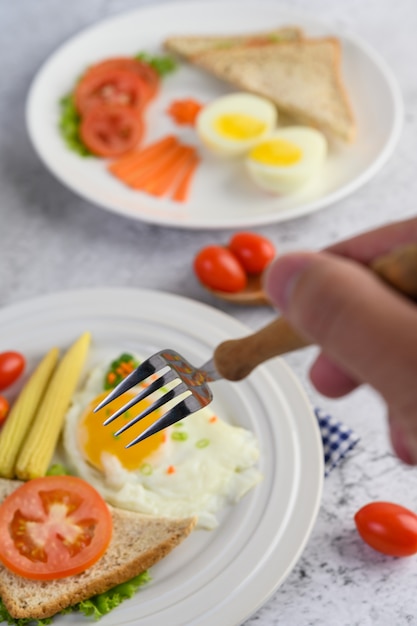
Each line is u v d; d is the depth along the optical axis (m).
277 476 0.64
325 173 0.82
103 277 0.77
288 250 0.79
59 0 1.00
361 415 0.69
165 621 0.59
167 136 0.86
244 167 0.84
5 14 0.99
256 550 0.61
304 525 0.62
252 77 0.89
